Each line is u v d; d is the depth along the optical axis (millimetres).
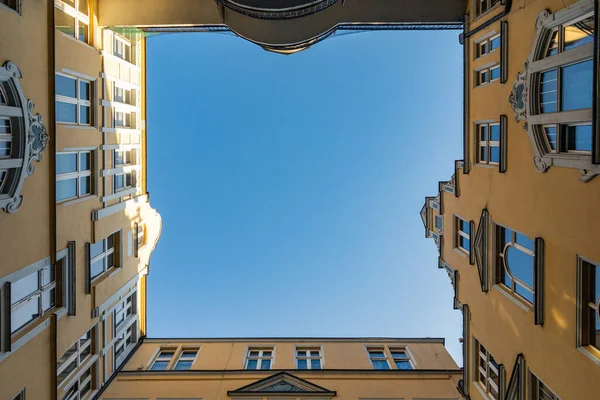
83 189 15539
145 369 19984
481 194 15141
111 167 17516
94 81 16203
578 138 9844
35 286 12664
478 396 15641
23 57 11492
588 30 9328
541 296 11031
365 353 21781
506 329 13234
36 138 11961
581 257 9344
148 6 17188
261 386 18141
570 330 9820
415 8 17516
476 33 15844
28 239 11766
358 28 18484
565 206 9953
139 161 20656
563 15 9922
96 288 15898
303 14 16281
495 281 14195
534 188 11406
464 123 16641
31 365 12047
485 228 14562
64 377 14406
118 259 18250
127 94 19688
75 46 14680
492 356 14500
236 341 22922
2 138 10891
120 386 18156
